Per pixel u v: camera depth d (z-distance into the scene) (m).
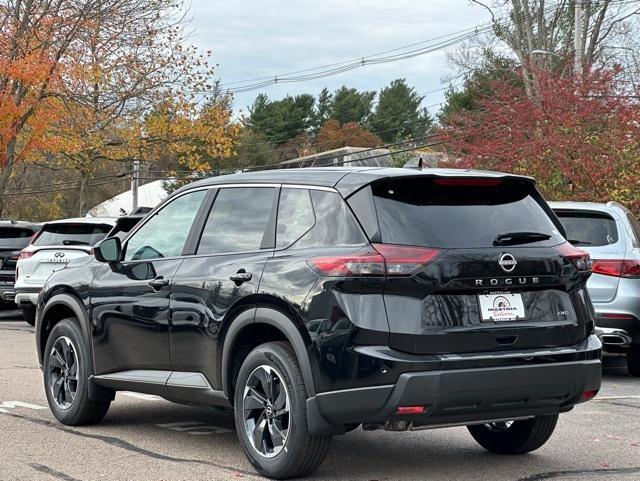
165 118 34.72
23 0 27.55
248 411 6.21
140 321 7.16
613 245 10.90
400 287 5.59
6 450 6.95
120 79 32.00
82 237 16.14
